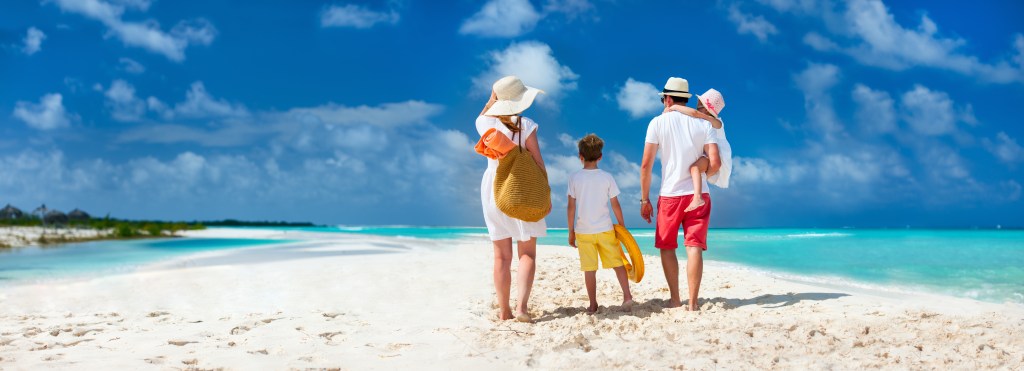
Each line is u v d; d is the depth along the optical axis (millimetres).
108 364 3293
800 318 4387
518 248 4824
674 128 5129
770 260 10414
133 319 4969
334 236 27594
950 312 4629
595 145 5098
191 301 6109
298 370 3195
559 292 6098
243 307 5641
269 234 35000
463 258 10102
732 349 3529
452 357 3463
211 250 16266
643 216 5367
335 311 5164
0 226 35656
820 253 12117
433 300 5777
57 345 3877
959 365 3203
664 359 3338
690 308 4914
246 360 3406
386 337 4051
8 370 3156
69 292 6895
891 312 4559
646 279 6941
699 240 4996
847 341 3705
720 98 5199
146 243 22891
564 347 3650
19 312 5512
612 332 4059
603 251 5086
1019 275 7852
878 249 13461
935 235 23562
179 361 3377
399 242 18844
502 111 4594
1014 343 3619
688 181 5086
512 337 3947
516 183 4531
